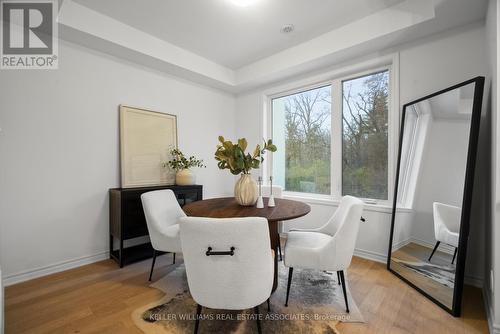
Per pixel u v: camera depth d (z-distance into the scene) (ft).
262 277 4.27
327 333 4.85
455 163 6.09
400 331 4.91
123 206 8.11
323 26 8.41
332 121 10.12
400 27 7.18
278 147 12.32
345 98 9.87
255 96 12.76
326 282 6.90
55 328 5.02
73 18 7.14
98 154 8.60
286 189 11.98
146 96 9.89
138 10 7.52
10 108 6.91
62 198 7.82
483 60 6.65
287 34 8.93
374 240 8.57
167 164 10.44
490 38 5.54
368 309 5.64
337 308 5.67
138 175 9.47
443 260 6.02
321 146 10.73
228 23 8.21
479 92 5.64
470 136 5.73
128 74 9.36
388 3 7.21
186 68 10.16
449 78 7.18
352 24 8.17
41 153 7.42
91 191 8.44
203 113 12.10
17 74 7.04
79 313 5.52
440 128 6.57
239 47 9.91
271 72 10.64
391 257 7.75
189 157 11.41
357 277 7.25
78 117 8.14
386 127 8.79
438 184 6.47
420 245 6.78
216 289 4.20
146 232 8.69
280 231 10.61
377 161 9.01
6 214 6.86
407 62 7.97
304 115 11.33
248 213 5.88
